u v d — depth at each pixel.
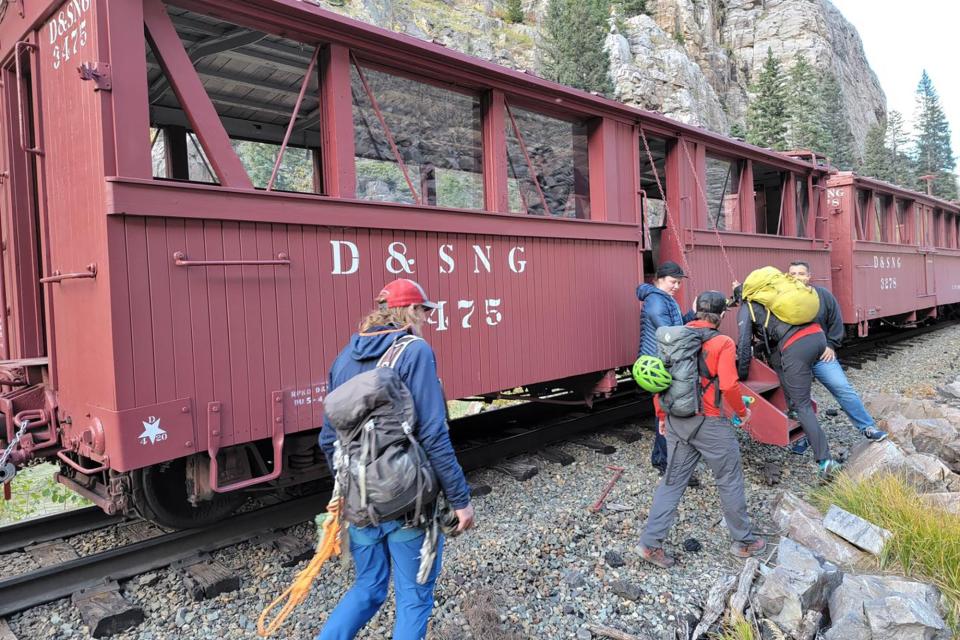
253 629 2.87
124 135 2.84
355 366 2.19
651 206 8.30
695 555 3.66
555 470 5.05
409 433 2.00
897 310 11.38
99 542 3.81
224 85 4.81
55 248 3.31
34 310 3.80
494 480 4.82
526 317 4.86
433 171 4.31
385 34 3.76
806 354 4.77
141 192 2.83
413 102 4.18
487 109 4.64
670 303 4.81
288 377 3.40
